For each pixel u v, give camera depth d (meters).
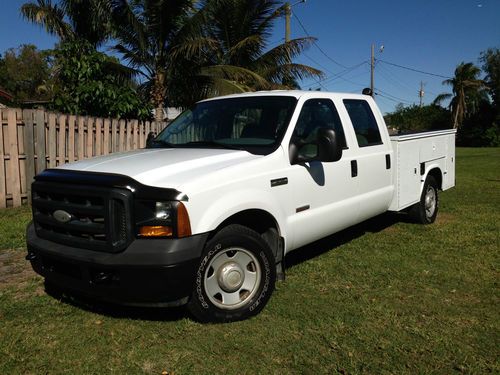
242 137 4.66
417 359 3.36
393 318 3.98
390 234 6.71
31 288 4.65
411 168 6.58
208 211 3.63
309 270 5.16
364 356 3.40
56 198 3.82
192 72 15.00
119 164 3.94
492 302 4.30
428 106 58.72
